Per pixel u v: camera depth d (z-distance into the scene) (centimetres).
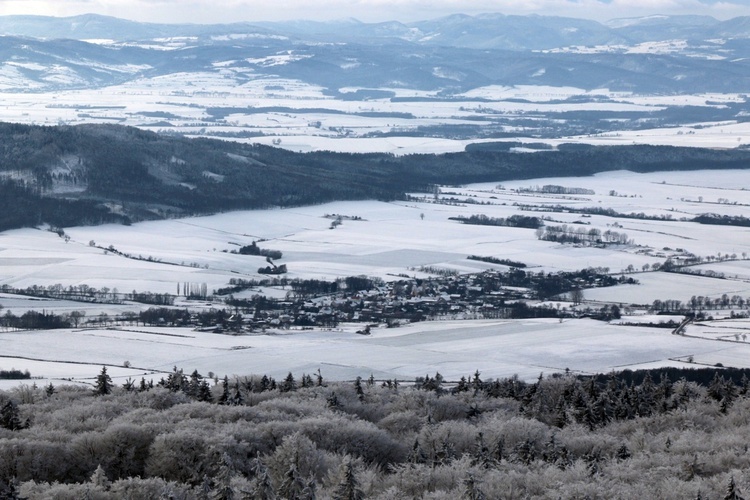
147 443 16838
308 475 15588
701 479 14850
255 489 13662
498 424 18638
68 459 16425
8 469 15800
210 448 16050
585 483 14350
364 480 15075
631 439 18550
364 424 18175
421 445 17662
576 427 19762
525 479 14838
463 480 14325
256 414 19062
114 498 14275
